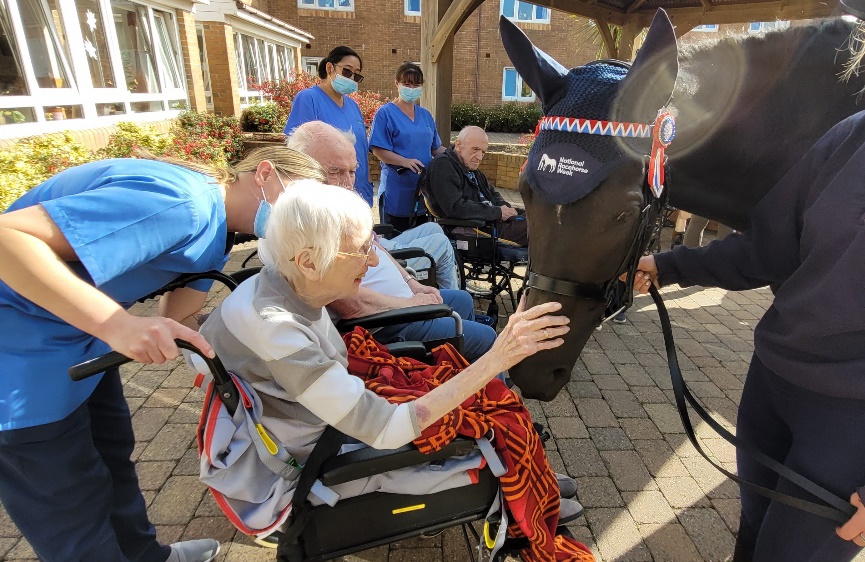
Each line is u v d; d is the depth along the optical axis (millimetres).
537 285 1292
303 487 1202
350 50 3607
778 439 1475
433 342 1934
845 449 1140
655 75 1168
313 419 1309
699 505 2158
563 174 1175
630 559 1905
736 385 3096
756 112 1466
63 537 1303
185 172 1295
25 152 4449
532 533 1334
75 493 1280
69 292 1027
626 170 1178
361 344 1636
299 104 3551
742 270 1386
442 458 1300
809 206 1149
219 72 10133
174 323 1083
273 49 14062
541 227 1242
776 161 1489
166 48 8602
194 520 2033
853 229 1007
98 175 1191
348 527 1320
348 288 1261
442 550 1917
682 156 1504
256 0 14461
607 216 1188
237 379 1213
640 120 1187
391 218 4160
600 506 2146
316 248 1143
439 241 2996
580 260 1235
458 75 17766
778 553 1298
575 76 1257
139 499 1675
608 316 1496
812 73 1431
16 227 1011
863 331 1067
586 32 7809
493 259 3451
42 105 5625
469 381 1221
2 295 1134
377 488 1299
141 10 7836
